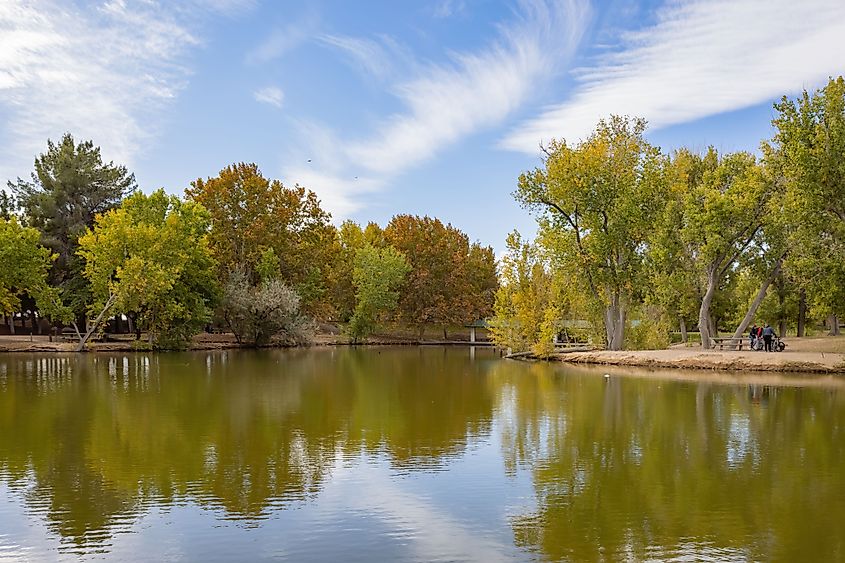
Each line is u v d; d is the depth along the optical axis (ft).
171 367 126.21
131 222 180.96
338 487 40.14
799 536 31.68
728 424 60.64
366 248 263.70
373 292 248.93
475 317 285.02
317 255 244.22
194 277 195.21
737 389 87.86
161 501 37.37
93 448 50.57
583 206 138.10
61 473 43.27
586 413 67.46
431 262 278.05
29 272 168.86
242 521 34.09
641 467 44.80
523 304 159.33
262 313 205.26
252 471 43.91
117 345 176.96
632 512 35.40
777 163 121.90
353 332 251.39
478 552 29.94
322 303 249.34
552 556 29.43
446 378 106.32
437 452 49.52
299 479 42.01
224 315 210.18
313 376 108.99
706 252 133.18
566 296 159.53
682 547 30.37
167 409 70.03
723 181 148.97
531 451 49.67
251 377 106.32
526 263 162.81
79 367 124.98
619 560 28.94
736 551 29.86
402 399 78.59
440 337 291.99
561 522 33.83
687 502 37.01
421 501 37.40
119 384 94.22
